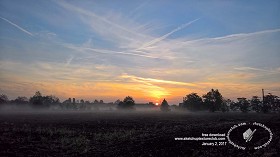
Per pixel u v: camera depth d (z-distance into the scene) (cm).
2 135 3656
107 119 7888
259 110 12475
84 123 6084
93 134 3912
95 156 2389
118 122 6462
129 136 3631
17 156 2327
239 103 12962
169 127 4744
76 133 4025
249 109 12788
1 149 2609
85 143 3108
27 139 3353
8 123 5875
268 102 11788
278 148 2303
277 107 11769
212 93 12962
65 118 8481
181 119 7444
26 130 4188
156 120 7138
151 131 4172
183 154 2300
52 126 5197
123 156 2355
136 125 5506
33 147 2797
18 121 6662
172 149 2541
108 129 4678
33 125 5384
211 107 12900
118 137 3569
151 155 2333
